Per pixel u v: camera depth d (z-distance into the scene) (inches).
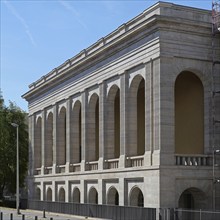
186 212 1412.4
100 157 1984.5
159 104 1558.8
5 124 3196.4
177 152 1786.4
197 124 1695.4
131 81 1764.3
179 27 1587.1
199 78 1657.2
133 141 1774.1
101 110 1993.1
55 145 2504.9
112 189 1905.8
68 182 2310.5
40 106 2768.2
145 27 1630.2
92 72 2089.1
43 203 2455.7
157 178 1537.9
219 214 1331.2
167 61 1574.8
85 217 1936.5
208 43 1638.8
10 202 3225.9
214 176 1569.9
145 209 1529.3
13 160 3174.2
